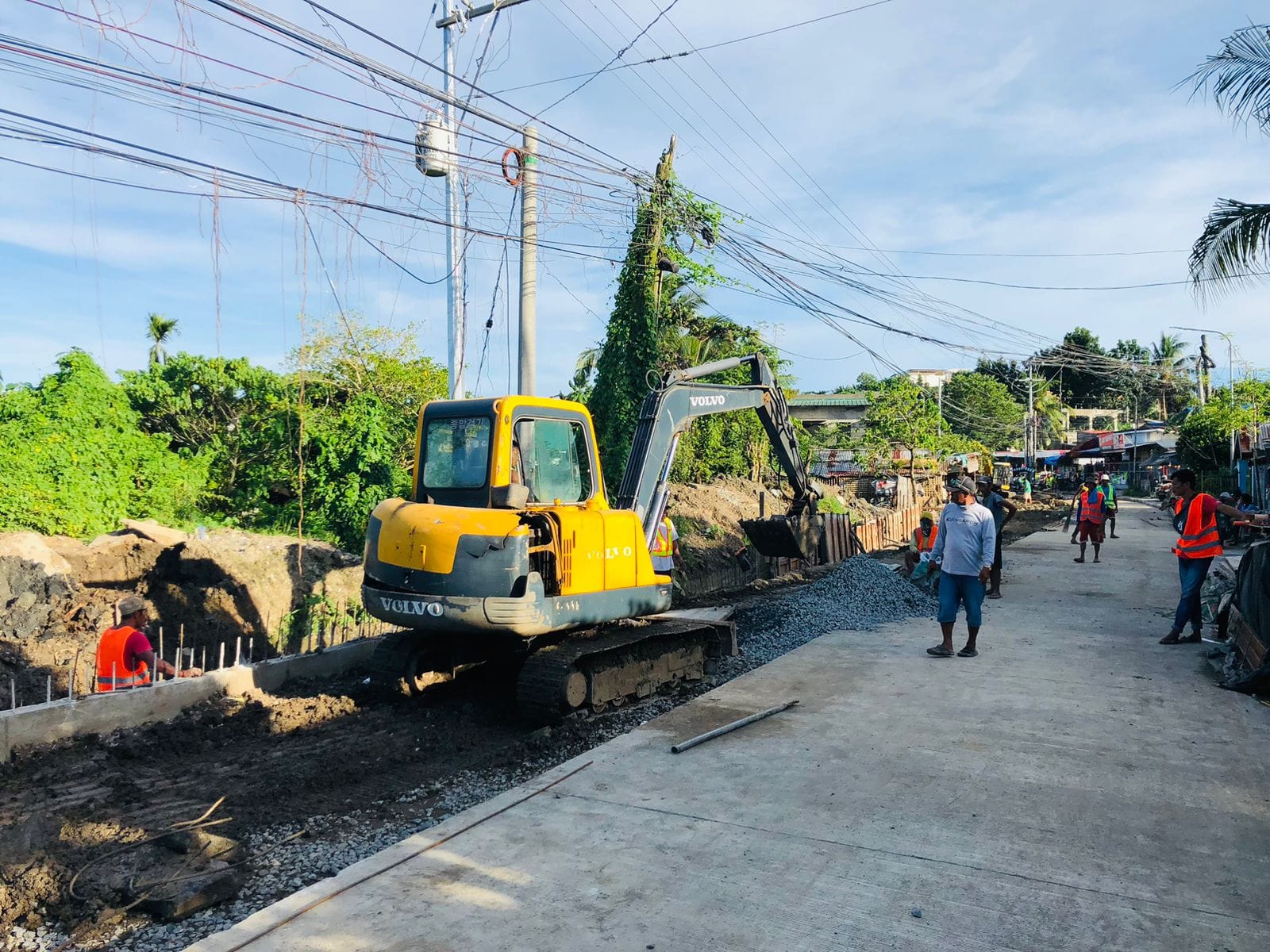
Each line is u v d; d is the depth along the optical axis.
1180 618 8.34
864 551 21.86
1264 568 6.84
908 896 3.67
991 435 64.88
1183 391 61.88
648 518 8.66
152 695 6.76
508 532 6.62
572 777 5.18
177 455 14.17
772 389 12.41
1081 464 58.91
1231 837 4.18
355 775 5.86
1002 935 3.35
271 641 9.60
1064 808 4.55
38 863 4.35
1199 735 5.69
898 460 34.50
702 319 23.75
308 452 13.77
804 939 3.35
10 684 7.21
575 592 7.14
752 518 19.58
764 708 6.53
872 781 5.00
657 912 3.57
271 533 12.23
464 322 11.35
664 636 7.69
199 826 4.93
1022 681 7.16
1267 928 3.36
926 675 7.45
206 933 3.81
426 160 9.83
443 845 4.27
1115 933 3.35
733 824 4.44
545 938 3.39
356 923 3.54
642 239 15.36
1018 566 15.20
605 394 15.93
